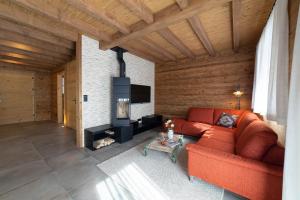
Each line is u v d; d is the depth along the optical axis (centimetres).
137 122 427
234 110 378
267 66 238
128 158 267
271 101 179
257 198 148
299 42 108
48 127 501
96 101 354
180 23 276
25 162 248
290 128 112
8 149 305
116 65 405
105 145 327
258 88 296
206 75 459
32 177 205
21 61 507
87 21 273
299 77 107
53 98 644
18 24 288
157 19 242
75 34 318
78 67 319
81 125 322
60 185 188
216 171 171
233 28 269
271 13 220
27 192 174
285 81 150
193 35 327
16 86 581
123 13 244
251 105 379
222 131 310
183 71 505
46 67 604
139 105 508
